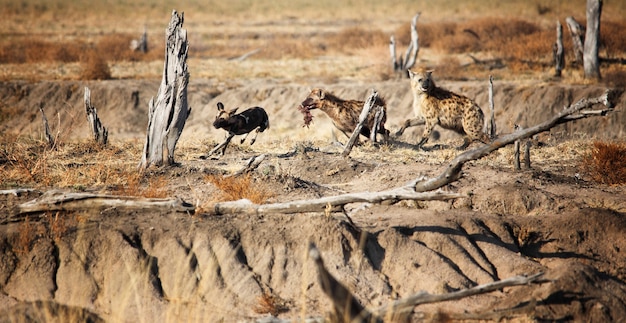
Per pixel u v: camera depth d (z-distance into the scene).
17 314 27.16
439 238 33.50
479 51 130.25
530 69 108.06
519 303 28.98
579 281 29.36
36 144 54.59
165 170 42.28
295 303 30.41
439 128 83.50
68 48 132.38
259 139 77.00
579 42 108.00
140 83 103.31
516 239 35.47
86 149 51.34
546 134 71.88
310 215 33.53
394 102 93.75
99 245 31.88
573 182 44.94
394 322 26.50
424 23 173.75
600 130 81.62
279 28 188.50
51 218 32.41
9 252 31.39
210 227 32.84
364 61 125.06
